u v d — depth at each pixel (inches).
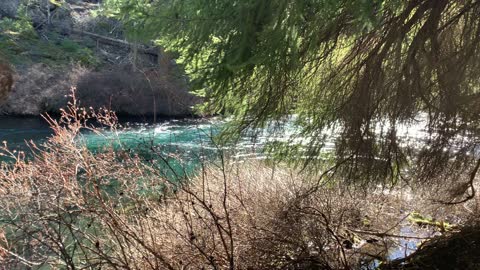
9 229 184.1
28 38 914.1
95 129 261.0
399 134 190.4
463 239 207.2
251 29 159.5
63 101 776.9
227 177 257.6
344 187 220.4
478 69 175.9
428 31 172.1
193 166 298.7
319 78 205.9
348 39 192.7
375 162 190.5
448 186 226.7
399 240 252.2
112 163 234.8
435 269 197.2
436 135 185.9
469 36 178.9
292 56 164.6
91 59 863.1
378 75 178.9
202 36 169.0
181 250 185.3
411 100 176.6
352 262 223.9
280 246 207.5
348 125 187.0
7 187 212.4
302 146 213.3
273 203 236.7
